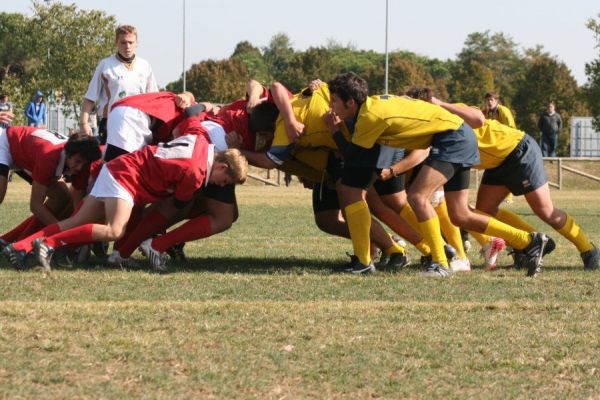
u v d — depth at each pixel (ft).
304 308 42.98
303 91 57.62
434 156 53.67
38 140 58.29
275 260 63.16
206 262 61.16
